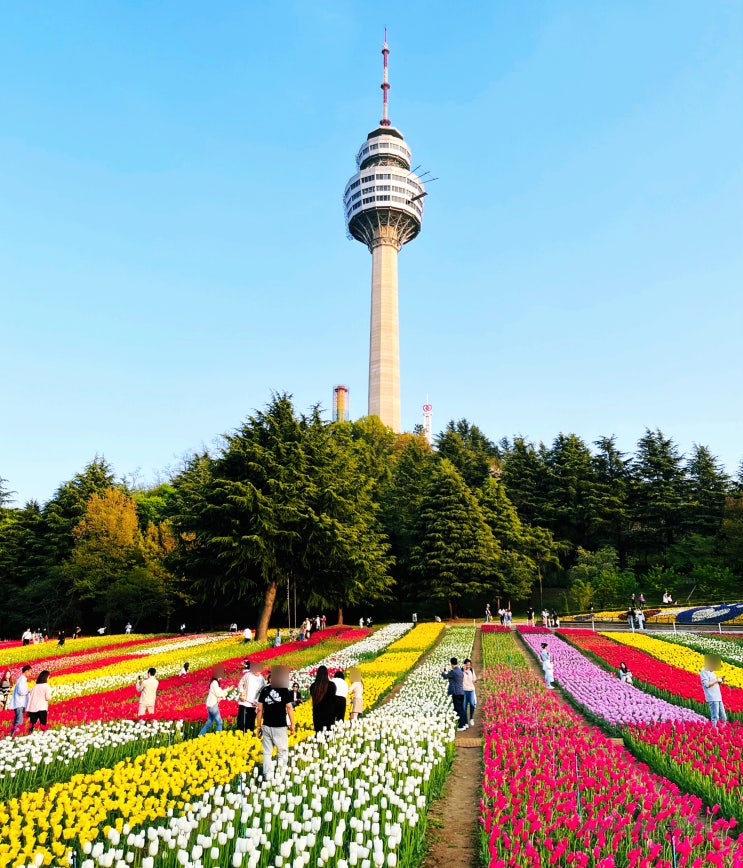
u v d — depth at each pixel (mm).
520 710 15672
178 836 6582
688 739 11812
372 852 7105
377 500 66250
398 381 122625
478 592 53688
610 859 6172
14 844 6508
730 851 6465
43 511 64375
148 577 54781
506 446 91562
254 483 41906
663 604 54719
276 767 9469
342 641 35625
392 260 134125
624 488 72062
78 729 13320
